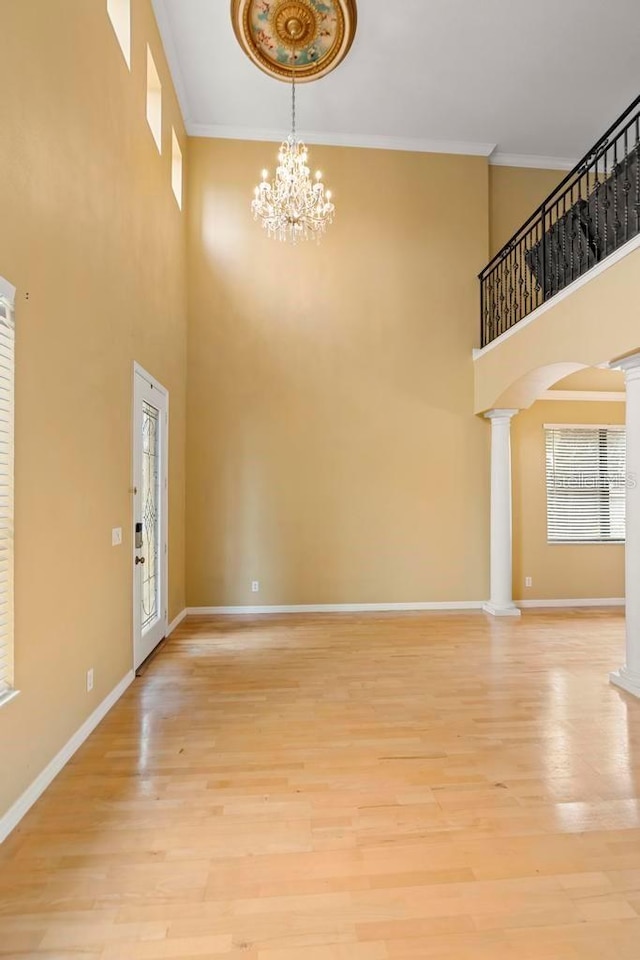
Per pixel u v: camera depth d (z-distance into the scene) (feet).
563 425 20.03
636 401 11.13
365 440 18.79
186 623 16.81
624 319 10.82
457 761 8.23
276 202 14.44
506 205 20.30
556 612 18.61
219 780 7.64
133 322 11.80
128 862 5.88
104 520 9.95
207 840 6.28
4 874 5.68
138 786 7.47
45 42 7.41
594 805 7.07
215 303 18.38
